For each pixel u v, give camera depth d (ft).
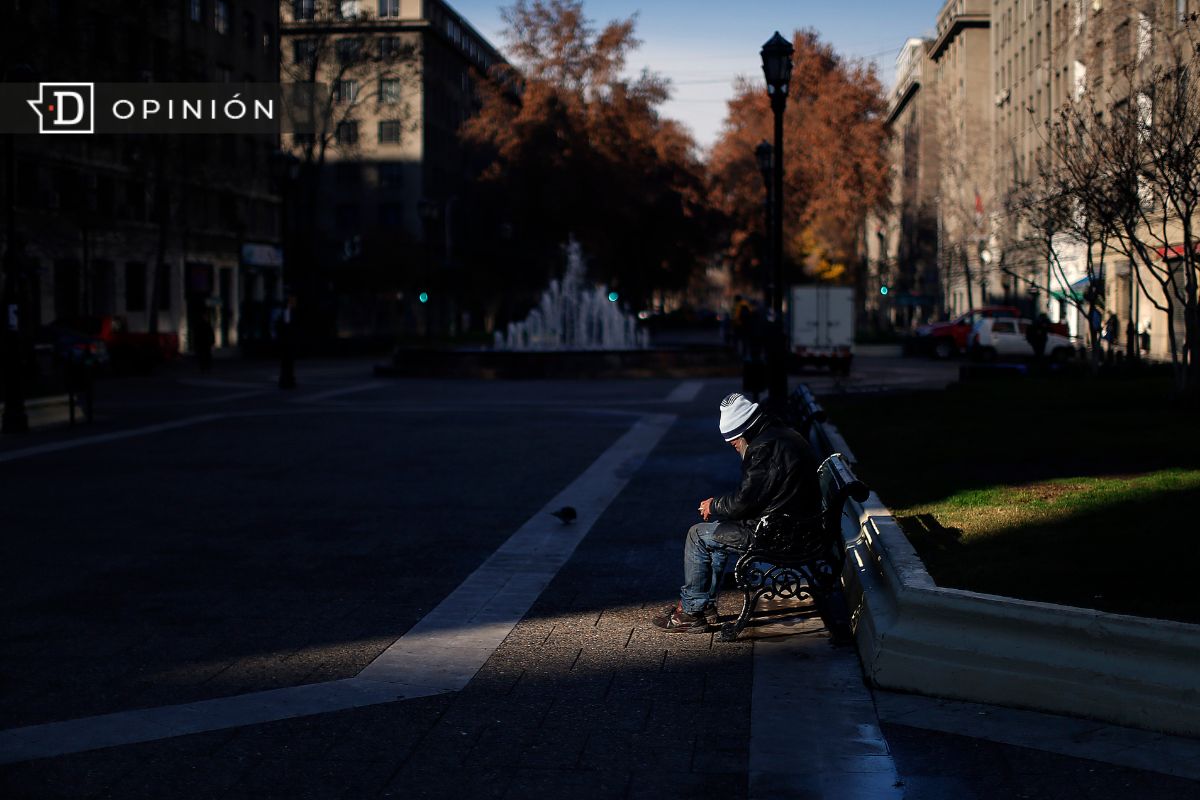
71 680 19.49
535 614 23.99
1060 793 14.46
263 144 208.54
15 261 62.54
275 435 60.34
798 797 14.52
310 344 168.04
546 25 209.77
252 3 204.54
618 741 16.58
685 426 64.59
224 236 200.75
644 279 256.73
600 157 211.41
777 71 58.59
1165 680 16.40
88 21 136.26
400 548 31.04
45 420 66.18
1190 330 57.98
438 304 281.74
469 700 18.42
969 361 157.79
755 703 18.11
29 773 15.39
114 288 168.76
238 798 14.62
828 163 210.18
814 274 245.86
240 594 25.81
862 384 99.35
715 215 242.78
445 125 303.48
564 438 58.54
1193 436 44.45
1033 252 138.41
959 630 18.24
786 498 21.76
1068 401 64.44
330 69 188.24
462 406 79.61
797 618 23.35
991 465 38.52
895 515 29.32
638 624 23.12
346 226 282.36
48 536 32.71
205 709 17.97
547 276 257.75
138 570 28.30
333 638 22.13
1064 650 17.33
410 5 280.92
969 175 185.78
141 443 56.65
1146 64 78.79
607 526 34.30
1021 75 204.95
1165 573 21.47
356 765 15.70
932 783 14.89
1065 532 25.98
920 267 237.45
